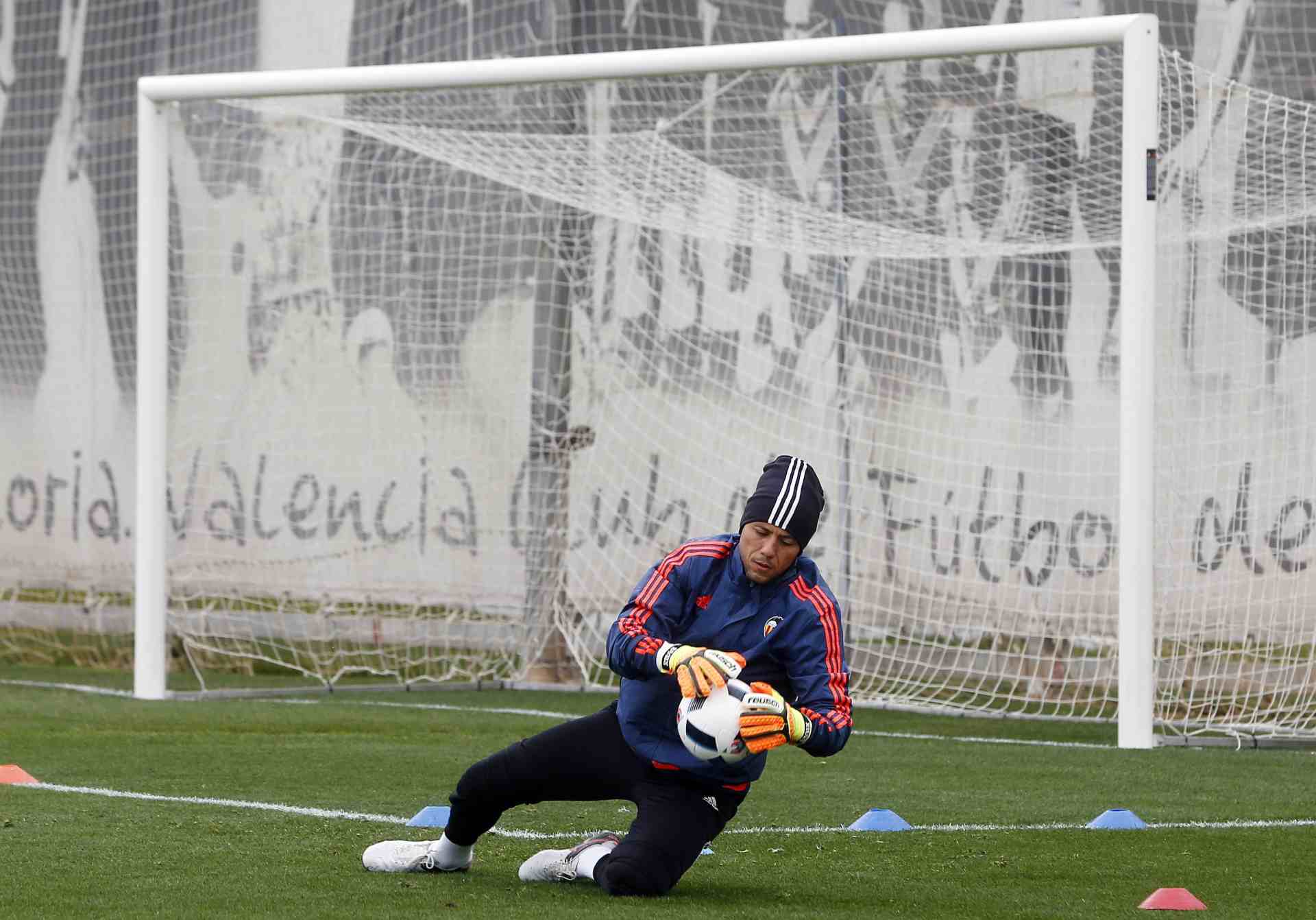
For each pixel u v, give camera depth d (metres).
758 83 42.97
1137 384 29.58
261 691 37.88
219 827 19.88
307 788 23.53
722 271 42.50
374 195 46.34
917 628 39.62
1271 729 31.22
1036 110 40.41
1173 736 30.94
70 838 19.03
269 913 14.73
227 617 43.28
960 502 40.47
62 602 50.12
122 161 53.28
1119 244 38.94
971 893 16.31
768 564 15.14
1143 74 29.66
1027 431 40.88
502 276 44.38
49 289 53.44
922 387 41.31
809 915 14.98
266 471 45.44
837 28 45.28
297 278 46.56
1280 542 35.47
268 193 47.38
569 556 42.16
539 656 41.75
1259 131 35.12
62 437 52.31
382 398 45.50
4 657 45.94
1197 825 20.92
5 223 53.50
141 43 53.16
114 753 27.33
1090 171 40.12
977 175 41.19
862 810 22.17
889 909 15.42
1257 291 36.84
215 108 48.59
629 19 45.91
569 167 39.31
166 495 36.62
